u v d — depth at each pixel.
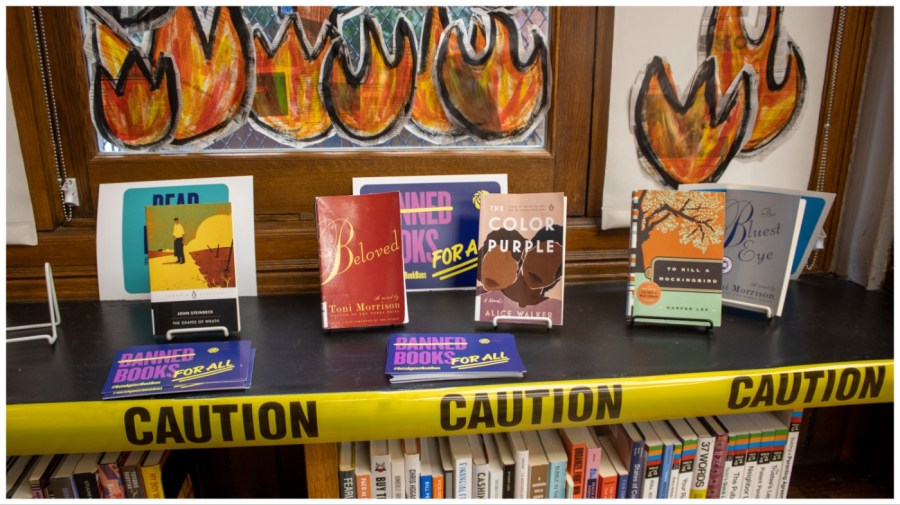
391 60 1.15
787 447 1.00
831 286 1.27
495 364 0.86
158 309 0.96
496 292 1.02
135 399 0.78
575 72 1.18
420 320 1.06
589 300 1.17
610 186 1.24
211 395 0.80
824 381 0.87
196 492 1.16
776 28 1.18
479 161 1.21
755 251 1.07
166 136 1.15
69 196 1.14
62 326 1.03
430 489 0.92
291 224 1.21
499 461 0.94
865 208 1.25
